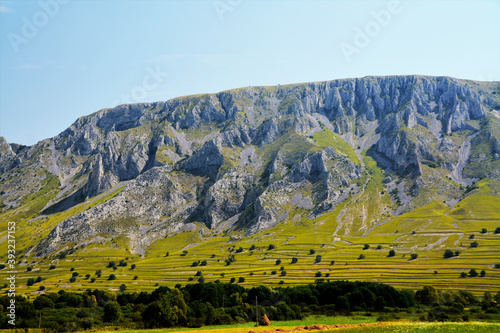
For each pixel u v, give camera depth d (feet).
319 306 423.64
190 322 329.93
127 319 365.40
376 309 405.39
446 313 367.86
